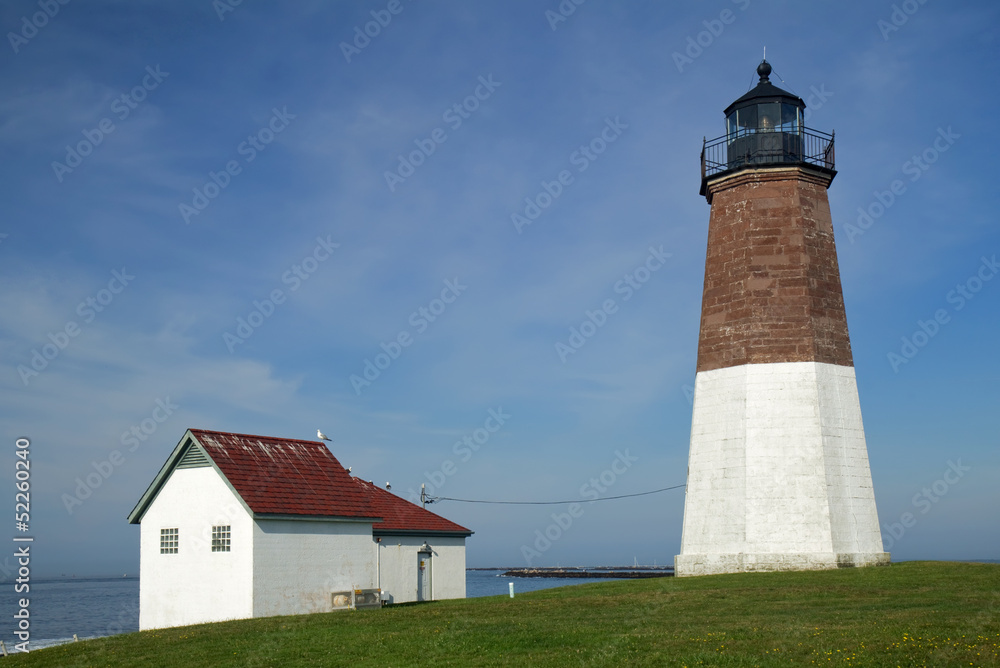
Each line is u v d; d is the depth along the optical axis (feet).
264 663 70.54
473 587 425.28
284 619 101.40
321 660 70.44
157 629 102.94
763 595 94.32
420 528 147.64
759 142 126.52
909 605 84.02
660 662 62.23
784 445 115.55
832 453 115.55
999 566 112.16
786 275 120.88
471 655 68.64
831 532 112.37
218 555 112.27
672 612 86.38
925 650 60.23
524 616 89.81
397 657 69.56
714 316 124.26
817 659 59.93
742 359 119.85
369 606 119.75
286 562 112.57
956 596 89.15
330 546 118.11
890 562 115.96
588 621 82.99
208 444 116.06
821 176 125.90
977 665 56.24
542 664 63.41
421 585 146.41
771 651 63.00
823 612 81.35
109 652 82.38
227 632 89.71
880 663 58.13
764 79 132.67
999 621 70.74
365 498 126.00
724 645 65.98
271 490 114.73
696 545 119.44
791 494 114.01
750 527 114.73
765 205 123.95
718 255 126.11
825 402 116.98
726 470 118.11
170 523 117.50
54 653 85.10
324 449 130.52
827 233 124.77
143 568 118.83
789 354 118.21
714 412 121.19
